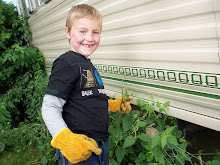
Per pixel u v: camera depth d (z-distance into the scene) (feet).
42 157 10.18
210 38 4.83
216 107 5.25
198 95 5.57
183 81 5.82
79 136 4.14
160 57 6.28
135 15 6.77
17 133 12.11
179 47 5.63
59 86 4.39
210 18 4.71
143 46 6.84
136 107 10.56
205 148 8.41
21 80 18.07
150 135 6.81
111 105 7.09
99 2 8.42
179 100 6.25
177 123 7.04
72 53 5.05
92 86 4.96
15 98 16.71
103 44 8.89
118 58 8.20
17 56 16.14
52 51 15.16
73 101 4.78
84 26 4.92
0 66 17.24
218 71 4.91
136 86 7.77
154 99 7.18
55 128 4.06
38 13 15.61
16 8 20.25
